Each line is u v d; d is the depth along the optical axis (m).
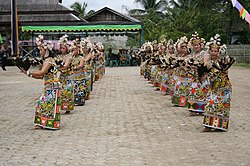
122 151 7.12
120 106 12.63
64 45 10.42
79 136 8.37
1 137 8.36
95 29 35.16
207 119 8.66
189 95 10.71
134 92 16.62
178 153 6.95
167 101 13.70
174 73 12.55
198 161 6.45
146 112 11.43
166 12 54.72
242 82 20.91
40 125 9.08
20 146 7.57
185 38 11.75
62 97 11.12
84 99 12.85
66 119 10.38
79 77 12.70
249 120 10.02
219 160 6.50
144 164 6.33
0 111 11.84
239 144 7.52
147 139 8.03
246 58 40.53
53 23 35.28
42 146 7.55
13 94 16.09
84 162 6.49
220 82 8.54
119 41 44.25
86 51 13.35
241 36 43.56
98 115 10.97
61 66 9.42
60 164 6.40
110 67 36.91
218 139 7.95
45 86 9.00
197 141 7.80
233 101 13.63
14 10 29.52
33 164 6.41
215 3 42.75
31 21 40.53
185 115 10.84
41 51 8.83
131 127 9.27
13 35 29.58
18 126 9.53
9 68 34.97
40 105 9.06
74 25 35.25
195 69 10.55
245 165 6.22
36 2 41.53
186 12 45.72
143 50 22.31
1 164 6.42
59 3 41.94
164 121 10.00
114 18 45.00
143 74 25.14
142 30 35.25
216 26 41.53
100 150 7.21
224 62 8.47
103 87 18.77
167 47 14.58
